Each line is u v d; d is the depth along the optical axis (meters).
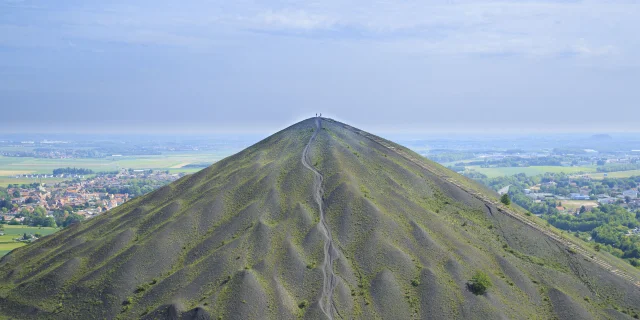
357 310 109.69
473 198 156.12
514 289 118.31
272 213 140.12
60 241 160.88
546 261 131.25
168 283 120.38
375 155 173.75
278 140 192.25
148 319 110.50
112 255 137.12
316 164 163.75
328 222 134.50
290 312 108.88
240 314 107.25
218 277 118.56
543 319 111.19
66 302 122.69
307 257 123.50
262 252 125.12
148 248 132.38
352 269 120.38
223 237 133.62
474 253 127.25
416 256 123.94
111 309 117.94
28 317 121.56
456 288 114.81
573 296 118.88
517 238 139.00
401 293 113.75
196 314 107.62
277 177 156.62
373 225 131.62
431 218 138.38
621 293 121.25
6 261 156.12
